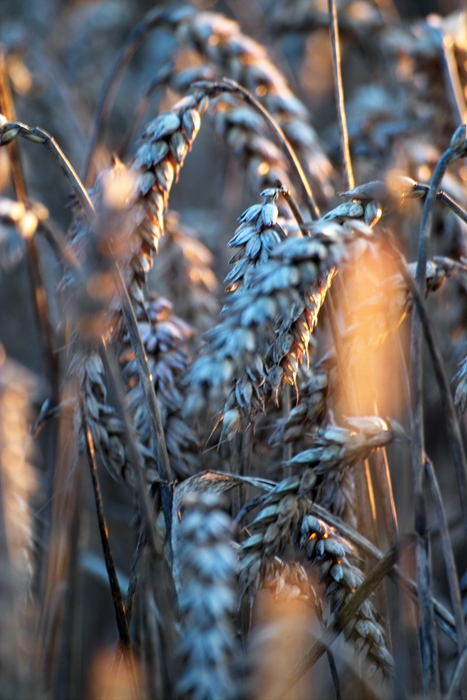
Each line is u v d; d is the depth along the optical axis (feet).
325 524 2.06
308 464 1.96
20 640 1.80
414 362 1.94
